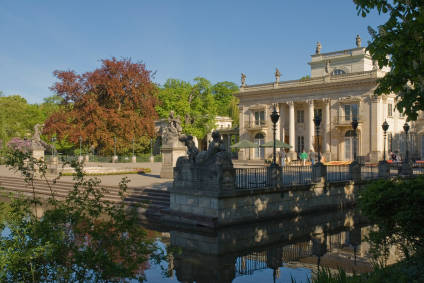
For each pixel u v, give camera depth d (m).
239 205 13.93
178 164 14.84
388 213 6.67
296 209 16.20
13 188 22.95
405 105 8.10
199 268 9.05
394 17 7.77
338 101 44.00
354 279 6.18
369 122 41.50
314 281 6.57
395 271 6.23
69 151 55.53
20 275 5.55
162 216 14.75
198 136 57.97
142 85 44.88
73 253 5.81
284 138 49.00
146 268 9.01
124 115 44.59
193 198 14.09
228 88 74.12
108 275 5.59
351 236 12.58
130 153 57.69
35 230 5.66
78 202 7.02
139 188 18.77
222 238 11.95
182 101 54.78
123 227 6.35
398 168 23.36
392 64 7.88
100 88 43.53
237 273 8.66
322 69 50.12
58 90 41.88
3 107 55.62
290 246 11.22
